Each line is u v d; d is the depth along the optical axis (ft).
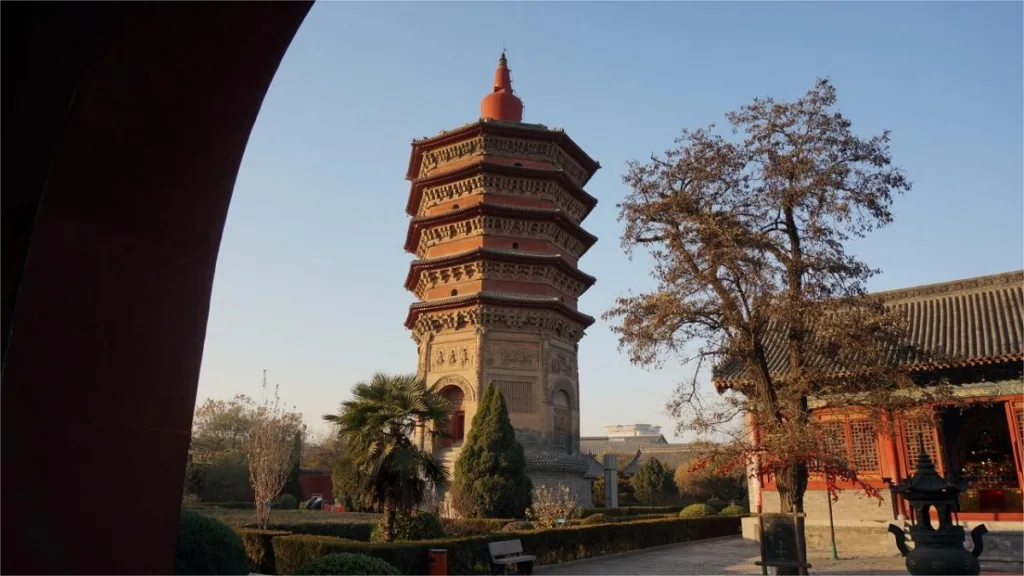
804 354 65.21
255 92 26.55
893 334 61.67
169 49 24.27
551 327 139.13
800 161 61.26
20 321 23.35
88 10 21.49
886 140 61.72
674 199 61.87
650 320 61.98
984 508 102.78
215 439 222.89
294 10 24.66
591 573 73.46
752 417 67.26
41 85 21.26
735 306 60.59
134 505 24.98
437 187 149.69
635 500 239.30
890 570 70.85
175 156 26.35
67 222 24.57
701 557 88.79
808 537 89.92
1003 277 97.60
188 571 43.73
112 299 25.31
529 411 132.87
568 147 153.07
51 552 23.13
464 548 66.13
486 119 146.92
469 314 135.64
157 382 26.11
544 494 116.98
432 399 72.74
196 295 27.40
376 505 69.82
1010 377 83.71
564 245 150.10
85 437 24.27
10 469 22.71
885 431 67.97
